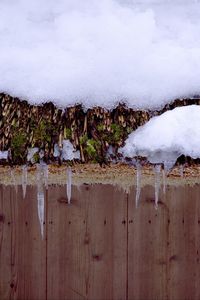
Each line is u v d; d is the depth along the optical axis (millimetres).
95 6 1621
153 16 1611
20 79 1512
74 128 1494
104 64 1527
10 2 1621
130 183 1576
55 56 1530
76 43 1550
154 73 1535
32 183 1562
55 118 1498
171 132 1474
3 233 1801
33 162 1498
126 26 1577
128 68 1531
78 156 1491
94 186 1805
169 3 1663
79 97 1508
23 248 1809
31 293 1821
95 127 1497
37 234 1805
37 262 1816
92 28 1572
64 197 1799
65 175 1552
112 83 1520
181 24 1616
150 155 1491
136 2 1650
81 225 1811
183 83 1540
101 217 1814
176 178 1564
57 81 1510
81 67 1521
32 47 1542
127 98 1519
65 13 1600
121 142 1495
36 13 1609
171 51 1560
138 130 1499
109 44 1552
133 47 1553
